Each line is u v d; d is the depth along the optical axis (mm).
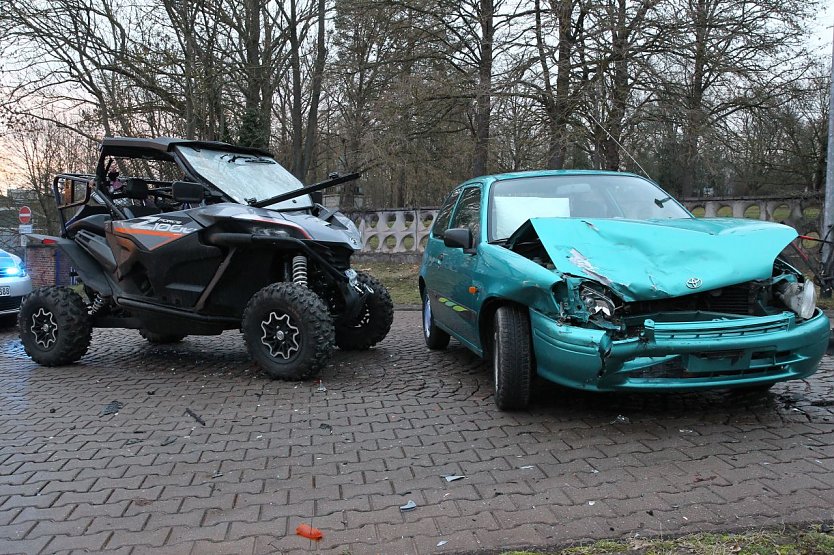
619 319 3914
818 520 2830
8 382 6051
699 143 15328
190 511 3150
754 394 4891
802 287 4051
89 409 5055
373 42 18812
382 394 5273
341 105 24812
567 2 14398
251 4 18922
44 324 6711
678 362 3873
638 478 3375
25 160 28828
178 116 18422
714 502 3051
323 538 2844
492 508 3090
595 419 4410
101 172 6680
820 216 12977
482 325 4938
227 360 6875
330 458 3840
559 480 3393
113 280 6520
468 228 5648
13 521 3076
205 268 5855
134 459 3893
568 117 15609
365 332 7055
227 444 4133
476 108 17219
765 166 21641
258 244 5652
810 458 3576
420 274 7148
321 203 7246
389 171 20047
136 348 7758
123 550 2773
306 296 5566
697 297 4141
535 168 16703
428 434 4227
